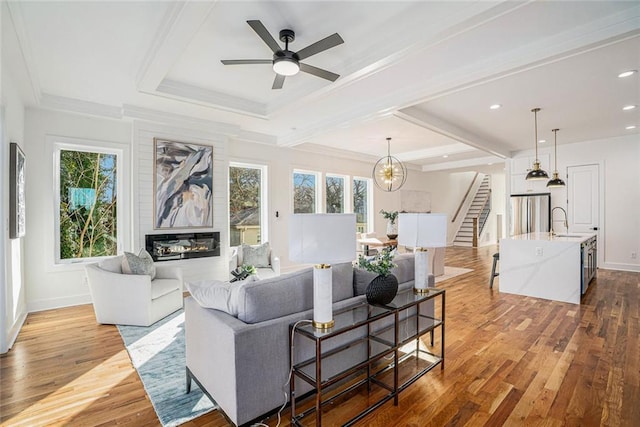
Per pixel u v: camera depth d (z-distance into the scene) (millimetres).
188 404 2094
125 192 4645
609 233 6539
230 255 5516
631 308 4027
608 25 2457
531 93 3982
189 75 3611
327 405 2072
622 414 1938
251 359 1699
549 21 2512
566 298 4344
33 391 2244
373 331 2387
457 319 3676
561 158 7070
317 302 1854
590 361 2617
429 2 2316
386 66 3016
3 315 2834
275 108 4395
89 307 4176
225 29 2662
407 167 9461
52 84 3707
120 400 2139
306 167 7023
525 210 7465
